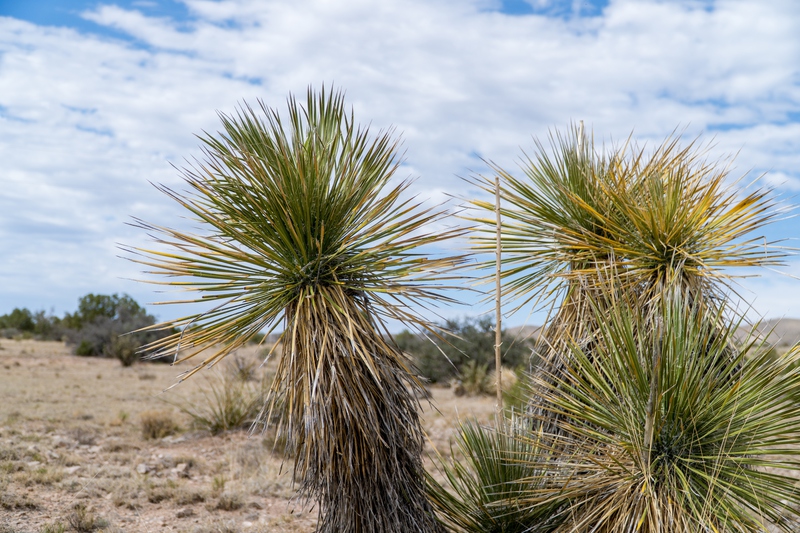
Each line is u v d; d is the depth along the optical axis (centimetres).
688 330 420
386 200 436
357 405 409
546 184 539
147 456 1006
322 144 451
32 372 2406
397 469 430
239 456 989
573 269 520
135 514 683
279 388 425
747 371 412
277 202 412
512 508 461
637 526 365
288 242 424
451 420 1253
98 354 3544
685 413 399
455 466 510
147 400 1733
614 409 420
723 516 371
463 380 1972
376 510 428
